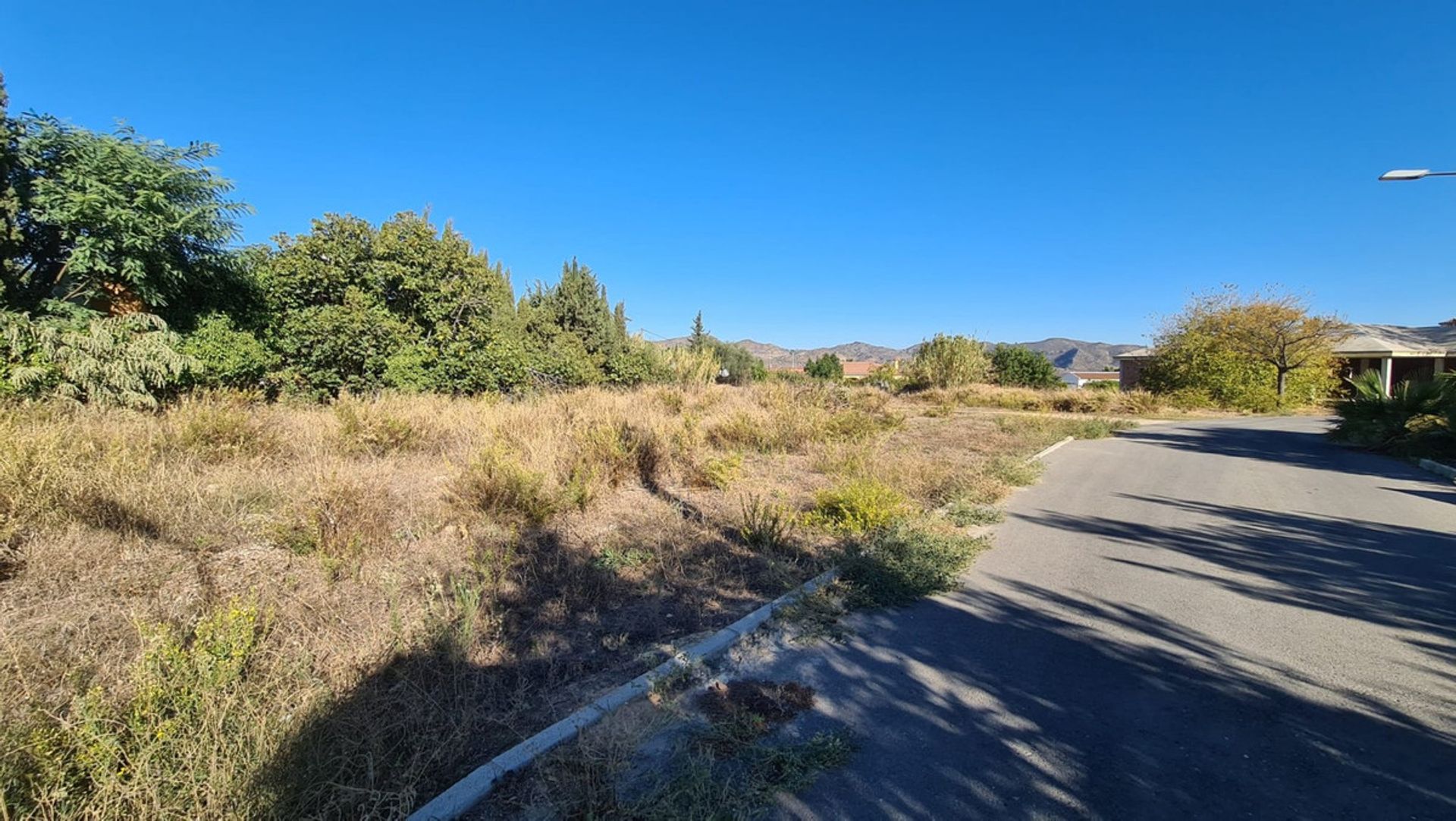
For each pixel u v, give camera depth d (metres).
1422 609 4.91
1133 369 43.53
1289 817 2.68
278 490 6.32
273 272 13.99
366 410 9.41
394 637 3.62
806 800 2.78
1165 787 2.87
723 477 8.47
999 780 2.92
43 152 10.54
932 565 5.62
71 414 7.86
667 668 3.77
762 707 3.50
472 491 6.44
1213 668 3.98
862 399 19.62
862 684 3.77
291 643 3.45
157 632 3.00
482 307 17.22
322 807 2.53
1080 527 7.45
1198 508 8.54
